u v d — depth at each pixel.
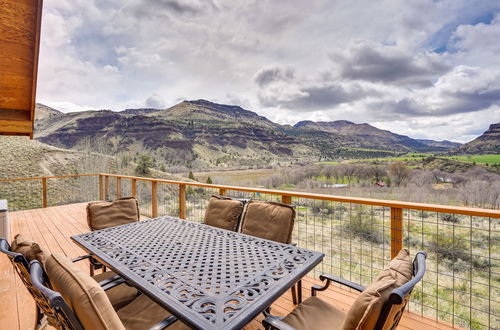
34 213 5.96
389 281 0.88
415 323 1.99
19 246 1.25
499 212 1.57
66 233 4.48
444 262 4.55
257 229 2.32
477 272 4.29
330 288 2.55
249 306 1.09
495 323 3.14
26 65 2.92
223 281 1.30
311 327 1.36
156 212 4.77
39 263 1.09
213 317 1.01
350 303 2.26
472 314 3.35
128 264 1.51
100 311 0.76
